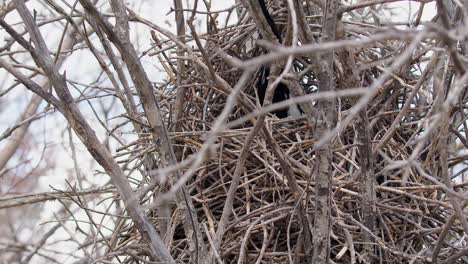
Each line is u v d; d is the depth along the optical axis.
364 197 2.64
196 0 2.50
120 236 3.05
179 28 2.98
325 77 2.25
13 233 5.32
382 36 1.48
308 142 2.91
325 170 2.36
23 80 2.45
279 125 3.16
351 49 2.45
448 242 2.76
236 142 3.04
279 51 1.41
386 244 2.67
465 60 1.87
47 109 3.56
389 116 3.04
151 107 2.52
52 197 3.09
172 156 2.53
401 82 2.72
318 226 2.38
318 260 2.38
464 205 2.45
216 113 3.31
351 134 2.98
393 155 2.95
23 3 2.44
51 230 4.49
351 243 2.51
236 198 3.00
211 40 3.26
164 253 2.41
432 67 2.51
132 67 2.47
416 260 2.64
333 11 2.23
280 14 3.35
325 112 2.29
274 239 2.87
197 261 2.43
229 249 2.67
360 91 1.44
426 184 2.86
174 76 3.36
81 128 2.43
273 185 2.95
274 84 1.74
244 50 3.39
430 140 2.97
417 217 2.85
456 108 3.03
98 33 2.64
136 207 2.42
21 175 5.39
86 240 3.94
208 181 3.09
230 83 3.37
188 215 2.53
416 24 2.61
